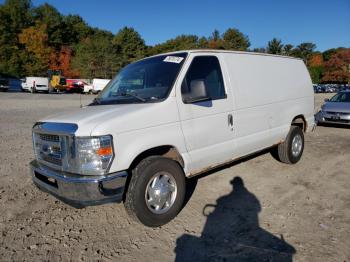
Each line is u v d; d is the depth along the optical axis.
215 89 4.32
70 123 3.39
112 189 3.23
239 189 4.85
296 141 6.02
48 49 66.62
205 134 4.10
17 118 13.80
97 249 3.29
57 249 3.30
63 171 3.39
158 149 3.83
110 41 71.19
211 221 3.83
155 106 3.62
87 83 48.47
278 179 5.27
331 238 3.34
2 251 3.27
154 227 3.70
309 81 6.46
